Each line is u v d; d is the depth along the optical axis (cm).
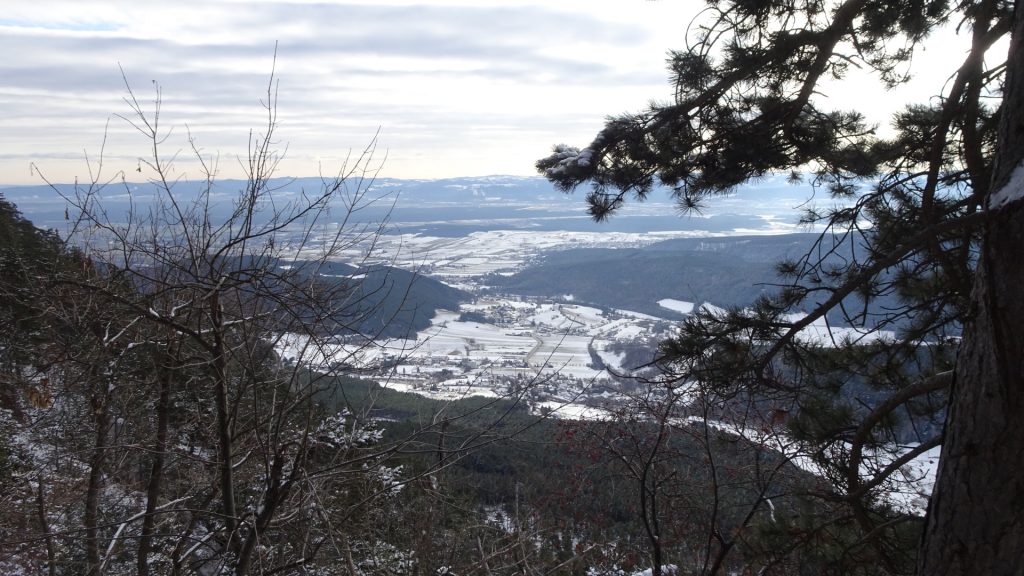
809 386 384
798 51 404
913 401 399
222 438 396
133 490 583
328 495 403
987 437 187
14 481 541
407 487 434
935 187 387
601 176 425
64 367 480
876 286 397
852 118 421
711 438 390
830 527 356
